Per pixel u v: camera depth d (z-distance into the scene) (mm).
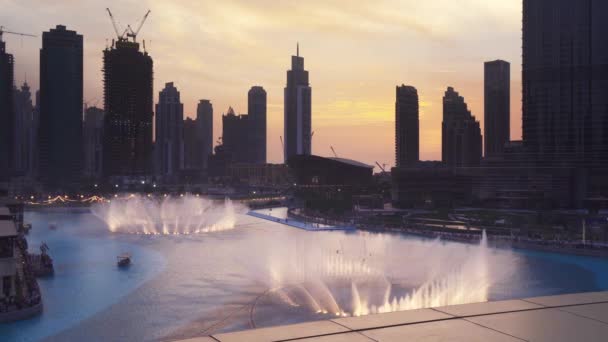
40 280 139875
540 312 13523
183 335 90188
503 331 12117
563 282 141000
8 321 96688
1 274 98250
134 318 101000
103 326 95562
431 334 11875
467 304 14195
